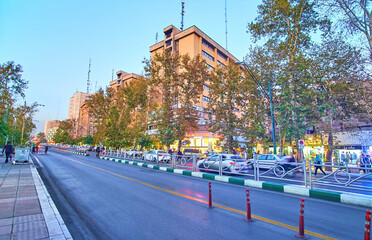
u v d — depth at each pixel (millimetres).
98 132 54844
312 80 19969
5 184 8406
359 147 22891
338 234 4105
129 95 38719
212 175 11602
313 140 25094
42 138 161500
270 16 22203
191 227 4379
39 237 3666
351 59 17797
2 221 4410
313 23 21062
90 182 9711
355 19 14594
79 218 4992
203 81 29250
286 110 20109
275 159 17172
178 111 28078
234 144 27688
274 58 22328
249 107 27031
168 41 54344
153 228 4344
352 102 20250
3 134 19062
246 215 5152
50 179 10602
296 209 5812
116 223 4645
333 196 6973
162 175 12836
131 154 33531
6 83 21531
